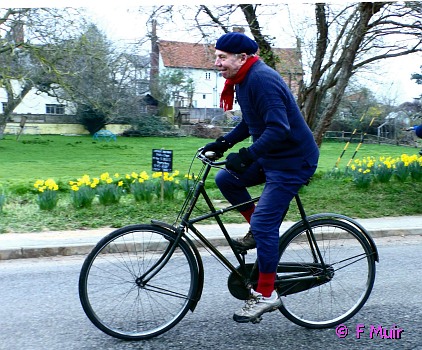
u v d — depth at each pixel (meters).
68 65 24.05
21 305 4.66
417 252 6.96
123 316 3.81
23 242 6.95
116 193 9.24
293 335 3.92
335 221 4.07
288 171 3.66
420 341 3.83
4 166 20.61
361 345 3.75
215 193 10.02
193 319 4.25
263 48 13.12
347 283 4.16
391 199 10.53
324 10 13.25
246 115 3.69
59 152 29.08
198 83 54.25
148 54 20.20
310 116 14.37
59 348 3.67
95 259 3.72
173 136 46.34
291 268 3.96
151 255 3.83
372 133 42.31
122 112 42.41
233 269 3.81
